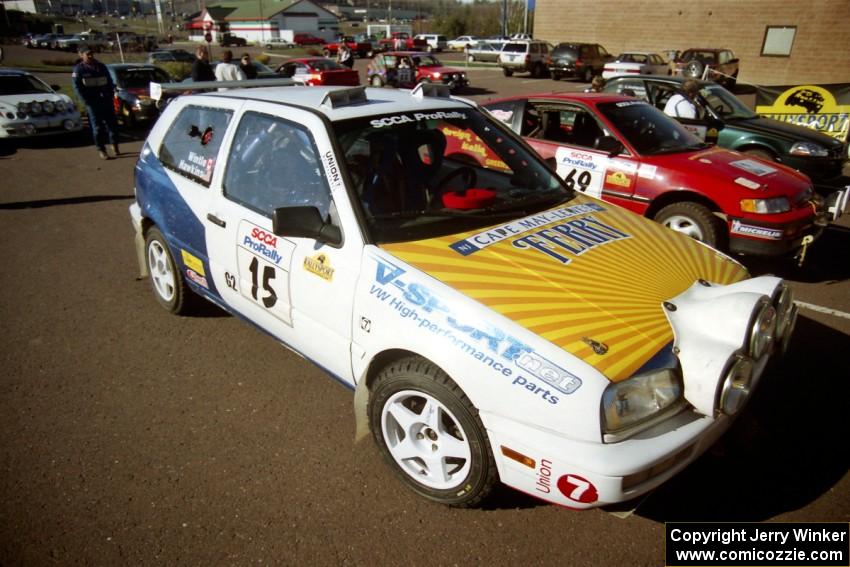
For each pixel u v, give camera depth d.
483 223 2.86
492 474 2.37
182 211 3.75
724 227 5.11
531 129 6.29
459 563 2.38
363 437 3.11
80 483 2.81
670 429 2.16
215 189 3.47
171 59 30.78
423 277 2.45
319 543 2.47
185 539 2.49
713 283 2.72
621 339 2.21
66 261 5.75
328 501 2.70
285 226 2.64
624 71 25.08
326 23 77.62
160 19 87.38
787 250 4.98
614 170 5.55
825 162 7.98
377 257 2.58
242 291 3.37
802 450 3.04
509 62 29.77
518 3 67.81
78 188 8.56
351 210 2.69
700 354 2.20
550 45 33.56
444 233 2.73
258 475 2.87
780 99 10.69
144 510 2.65
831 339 4.20
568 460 2.06
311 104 3.15
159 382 3.67
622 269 2.63
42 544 2.46
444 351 2.31
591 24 32.12
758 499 2.72
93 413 3.36
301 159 2.99
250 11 76.25
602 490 2.04
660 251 2.89
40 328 4.37
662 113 6.14
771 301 2.42
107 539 2.49
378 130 3.03
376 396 2.65
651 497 2.73
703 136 7.99
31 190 8.45
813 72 25.34
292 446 3.08
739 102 9.08
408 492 2.75
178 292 4.30
